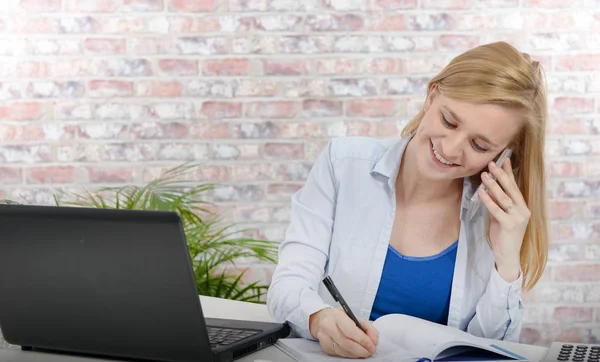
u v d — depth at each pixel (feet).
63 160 10.28
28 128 10.26
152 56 10.18
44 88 10.23
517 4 10.07
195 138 10.23
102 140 10.25
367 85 10.14
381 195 5.35
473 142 4.58
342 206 5.39
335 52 10.12
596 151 10.17
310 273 5.04
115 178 10.28
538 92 4.68
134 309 3.68
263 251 9.08
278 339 4.43
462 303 5.12
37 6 10.16
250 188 10.25
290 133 10.20
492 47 4.62
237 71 10.16
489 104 4.45
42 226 3.69
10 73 10.21
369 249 5.27
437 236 5.22
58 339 3.96
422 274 5.14
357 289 5.23
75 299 3.79
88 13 10.16
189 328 3.61
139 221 3.48
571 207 10.19
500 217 4.81
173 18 10.14
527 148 4.85
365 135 10.16
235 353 3.94
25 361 3.91
